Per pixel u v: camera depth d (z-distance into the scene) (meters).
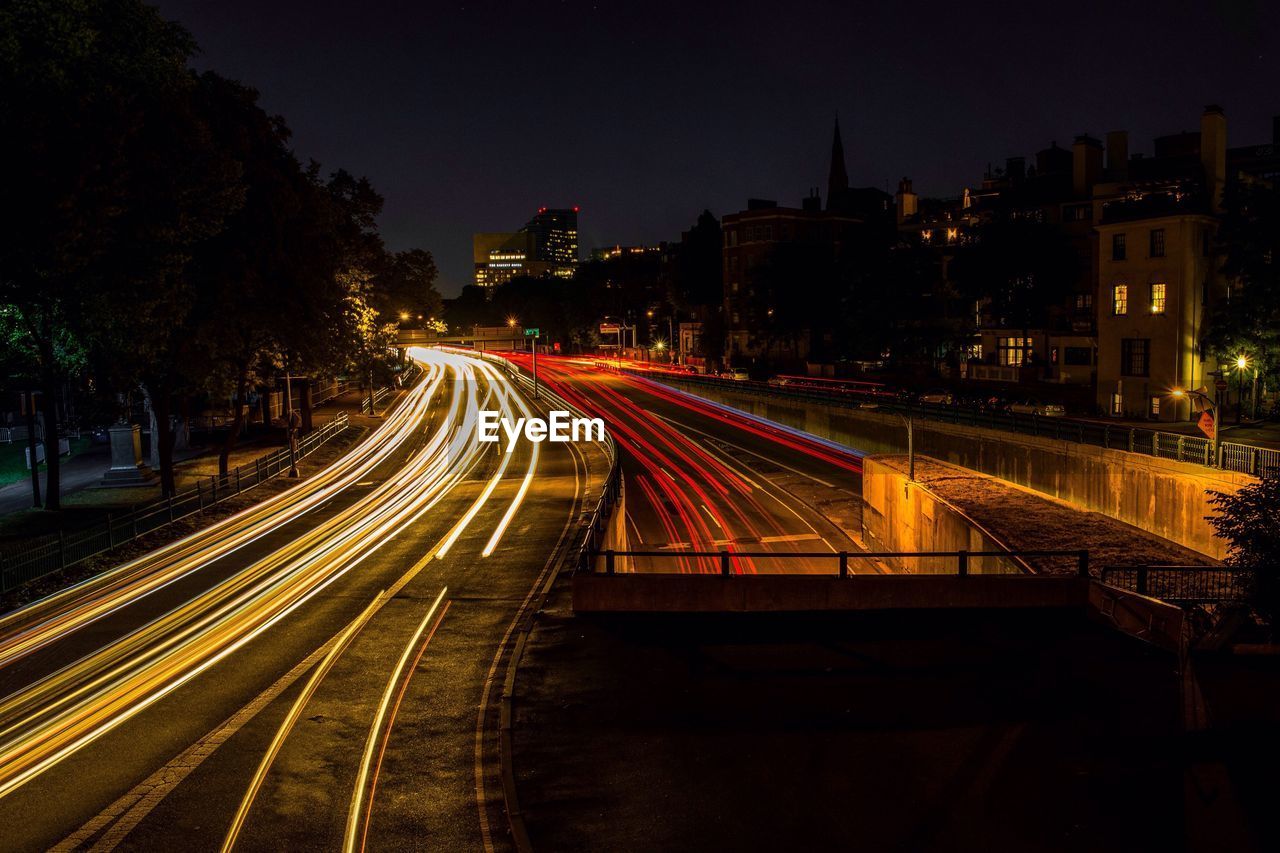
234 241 33.59
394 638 17.53
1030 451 38.22
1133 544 25.27
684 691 13.88
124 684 15.20
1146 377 51.91
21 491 37.91
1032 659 14.77
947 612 17.23
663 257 159.75
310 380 56.00
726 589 17.53
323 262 39.56
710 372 104.56
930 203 93.38
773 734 12.30
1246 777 8.00
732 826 10.11
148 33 26.59
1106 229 53.44
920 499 32.75
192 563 25.22
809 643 15.77
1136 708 12.75
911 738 12.05
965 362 73.31
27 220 22.78
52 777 11.63
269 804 10.84
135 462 39.31
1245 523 15.73
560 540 27.81
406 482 43.94
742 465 54.34
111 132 23.72
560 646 16.02
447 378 115.56
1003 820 10.03
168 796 11.05
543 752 12.02
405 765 11.85
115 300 26.02
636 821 10.25
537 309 181.88
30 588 21.75
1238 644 10.68
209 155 27.84
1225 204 46.69
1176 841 9.53
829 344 95.19
